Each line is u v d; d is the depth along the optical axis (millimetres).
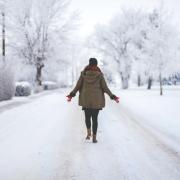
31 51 33562
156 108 14516
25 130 8367
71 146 6496
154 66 30047
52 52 34219
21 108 14578
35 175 4645
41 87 34438
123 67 46406
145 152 6055
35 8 33500
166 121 10102
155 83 78625
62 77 67250
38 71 34375
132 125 9438
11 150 6098
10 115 11797
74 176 4605
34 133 7914
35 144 6629
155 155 5828
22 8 32188
